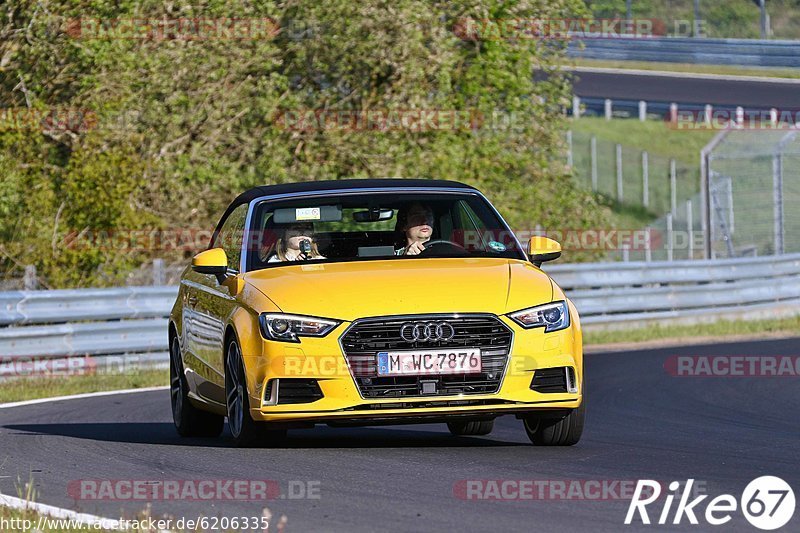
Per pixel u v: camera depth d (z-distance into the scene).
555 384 27.08
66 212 72.75
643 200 144.62
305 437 32.47
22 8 77.12
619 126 158.75
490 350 26.42
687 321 79.81
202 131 79.00
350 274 27.88
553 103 92.38
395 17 80.69
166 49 76.75
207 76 78.12
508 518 20.33
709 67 173.62
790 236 121.81
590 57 176.62
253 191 32.12
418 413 26.08
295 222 30.19
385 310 26.27
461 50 88.69
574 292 74.62
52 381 53.06
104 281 71.50
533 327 26.75
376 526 19.88
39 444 31.38
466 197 31.27
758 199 127.50
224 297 29.44
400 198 30.84
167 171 76.19
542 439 28.81
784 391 44.53
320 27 80.19
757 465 25.97
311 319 26.38
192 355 32.41
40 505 22.23
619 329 76.50
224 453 28.08
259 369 26.59
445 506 21.42
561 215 92.69
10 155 74.44
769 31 181.00
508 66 88.69
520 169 90.44
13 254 70.62
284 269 29.02
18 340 53.84
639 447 29.03
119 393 48.22
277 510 21.38
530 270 28.66
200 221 78.88
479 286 27.16
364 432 34.25
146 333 58.97
